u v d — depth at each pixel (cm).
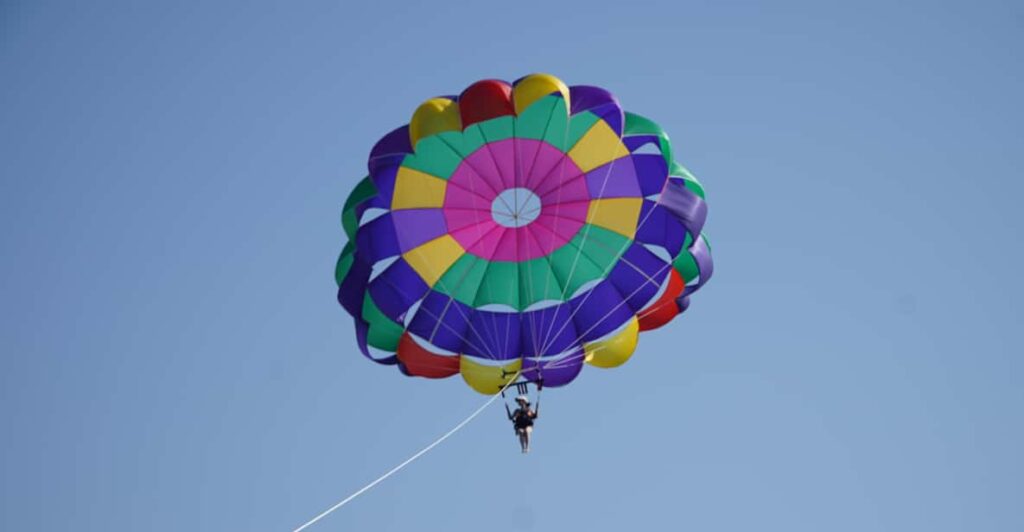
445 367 3120
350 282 3052
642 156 3042
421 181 3059
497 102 2903
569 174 3092
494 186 3102
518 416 3003
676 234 3042
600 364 3120
